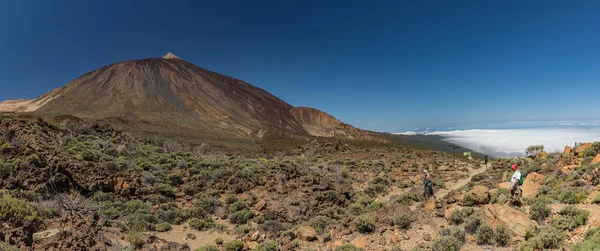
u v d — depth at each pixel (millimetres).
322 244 9562
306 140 77500
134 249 8625
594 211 8164
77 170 13594
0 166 11398
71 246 7223
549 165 18344
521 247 6914
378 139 129000
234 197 15320
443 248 7379
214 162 21859
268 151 53656
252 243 9805
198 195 15555
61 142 18859
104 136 26828
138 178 15375
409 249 8094
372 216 10883
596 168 11422
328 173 23328
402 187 21328
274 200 15672
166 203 13766
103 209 11531
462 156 42469
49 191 11242
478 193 10664
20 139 15641
